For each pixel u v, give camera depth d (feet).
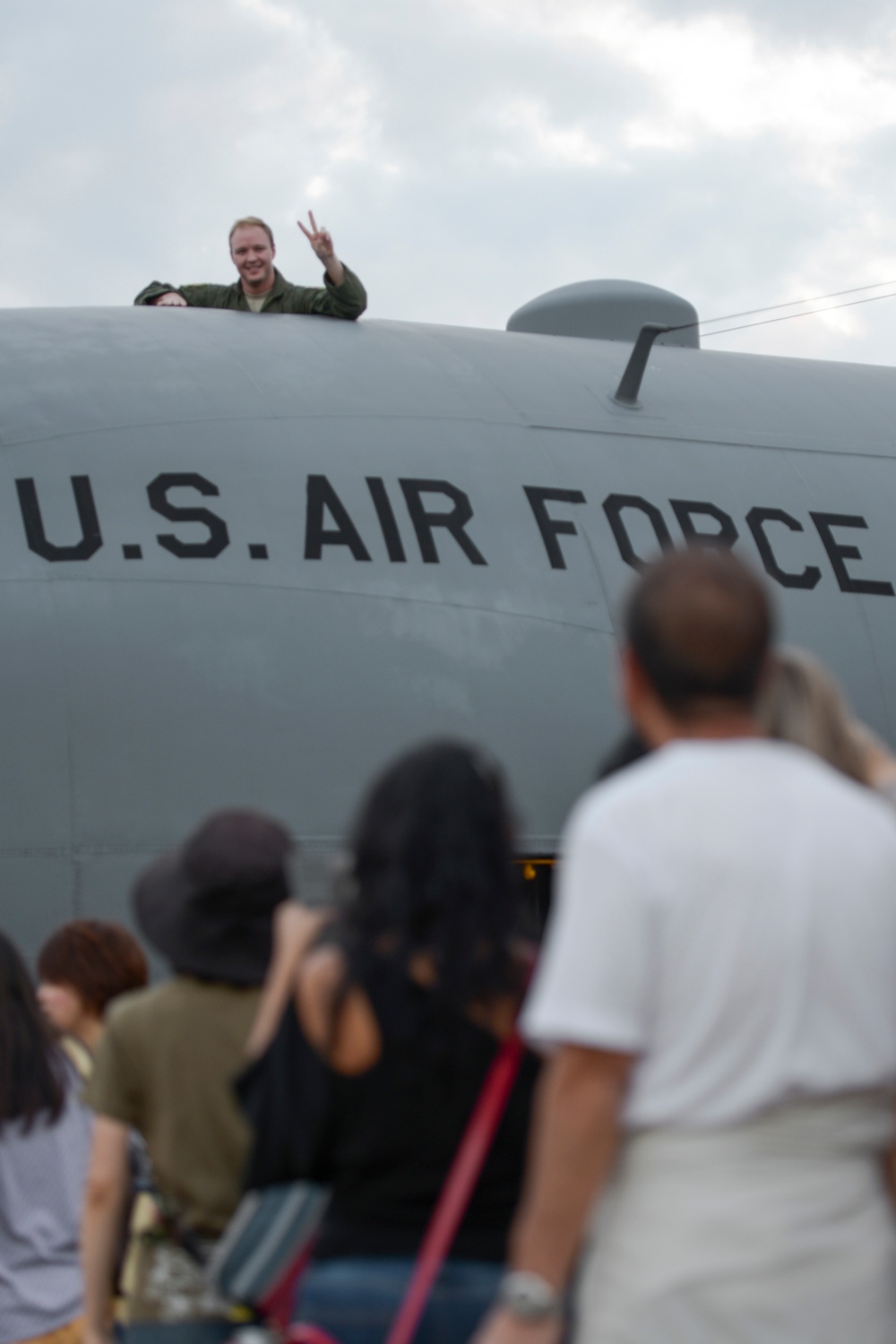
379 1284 7.84
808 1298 6.48
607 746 25.14
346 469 25.49
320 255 30.48
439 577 25.02
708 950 6.64
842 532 29.07
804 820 6.89
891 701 27.76
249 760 22.93
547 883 24.67
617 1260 6.73
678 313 39.40
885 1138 6.91
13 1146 12.14
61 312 29.01
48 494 23.61
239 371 26.78
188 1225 10.25
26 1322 12.05
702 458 29.09
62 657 22.53
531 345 32.19
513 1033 7.97
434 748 8.26
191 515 24.04
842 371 35.45
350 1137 7.98
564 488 27.04
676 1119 6.65
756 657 7.34
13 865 21.86
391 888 7.87
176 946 10.56
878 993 6.81
